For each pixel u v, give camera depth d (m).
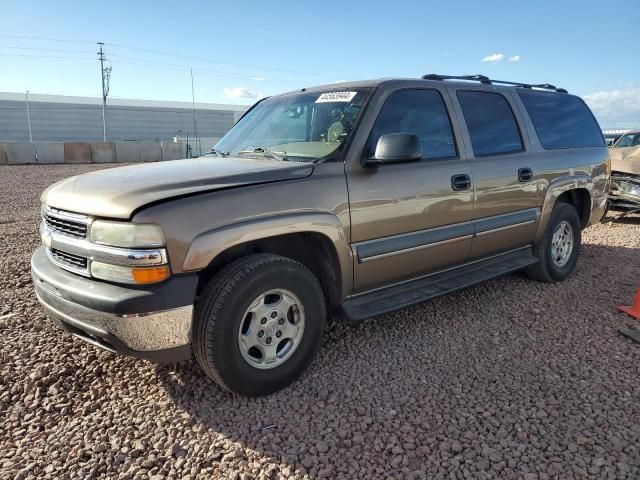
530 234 4.67
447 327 3.96
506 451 2.45
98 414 2.78
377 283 3.53
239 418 2.73
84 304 2.60
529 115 4.75
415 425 2.67
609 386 3.04
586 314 4.21
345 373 3.23
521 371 3.24
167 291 2.51
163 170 3.17
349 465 2.37
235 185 2.81
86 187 2.88
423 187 3.60
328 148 3.35
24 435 2.60
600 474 2.29
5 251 6.45
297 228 2.93
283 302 2.96
